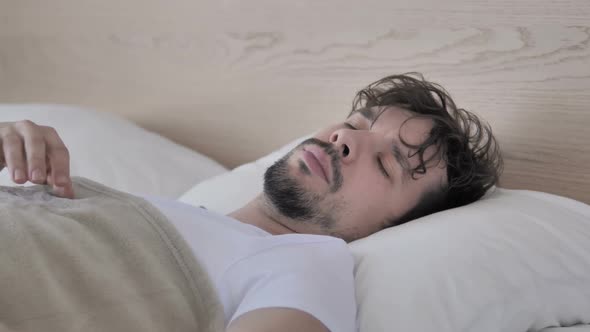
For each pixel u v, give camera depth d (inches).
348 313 30.9
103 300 29.1
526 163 47.6
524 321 32.5
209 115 70.1
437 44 52.1
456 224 35.4
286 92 62.8
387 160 42.8
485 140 48.4
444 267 32.0
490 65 49.2
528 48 47.1
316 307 29.6
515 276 32.6
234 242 34.7
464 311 30.8
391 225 43.1
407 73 50.9
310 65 60.6
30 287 28.0
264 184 43.8
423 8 52.6
